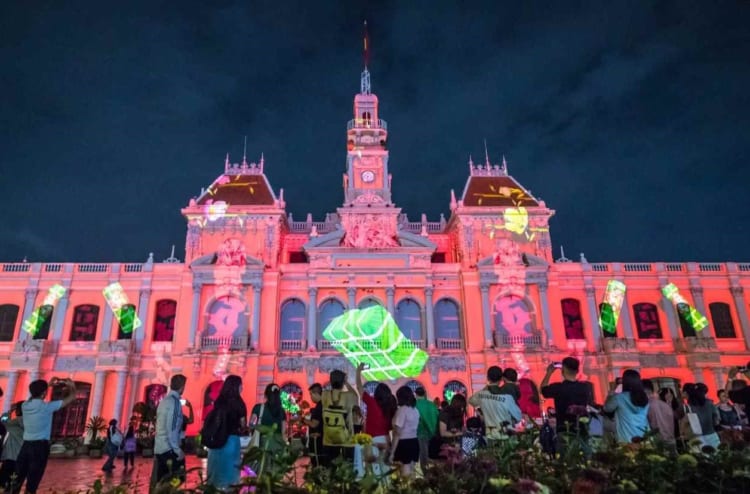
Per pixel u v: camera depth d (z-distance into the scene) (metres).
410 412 10.90
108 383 42.22
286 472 6.90
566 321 46.25
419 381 43.00
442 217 54.19
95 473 23.23
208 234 46.47
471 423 13.66
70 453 34.06
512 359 43.09
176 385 11.71
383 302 45.41
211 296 44.47
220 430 9.76
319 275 45.59
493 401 11.70
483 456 6.95
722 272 47.19
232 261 44.78
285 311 45.66
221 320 44.28
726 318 46.28
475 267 46.12
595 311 45.91
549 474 7.27
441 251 51.81
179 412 11.52
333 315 45.41
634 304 46.69
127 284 45.59
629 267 47.66
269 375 42.19
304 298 45.59
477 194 50.41
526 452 7.97
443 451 6.83
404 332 45.25
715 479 6.86
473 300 45.34
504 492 6.14
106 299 45.03
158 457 11.02
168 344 43.69
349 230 47.56
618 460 6.91
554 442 10.70
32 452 11.40
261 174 51.19
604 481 6.04
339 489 6.59
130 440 24.48
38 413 11.60
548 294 45.81
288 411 39.84
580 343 44.75
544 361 43.09
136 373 42.72
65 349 43.34
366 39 62.59
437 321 46.00
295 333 45.03
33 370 41.88
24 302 44.59
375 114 54.47
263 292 44.66
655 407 11.58
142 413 37.59
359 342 43.69
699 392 12.41
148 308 44.78
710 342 44.09
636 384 10.41
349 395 11.89
